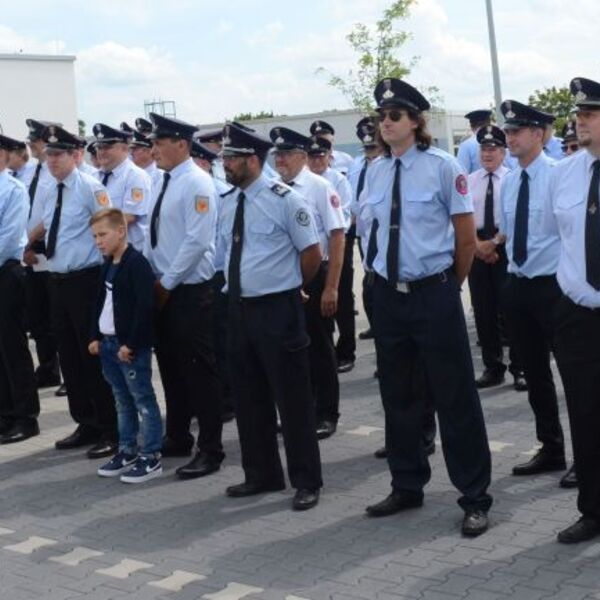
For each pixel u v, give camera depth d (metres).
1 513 5.67
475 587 4.18
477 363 8.95
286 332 5.28
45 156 6.71
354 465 6.11
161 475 6.16
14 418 7.42
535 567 4.34
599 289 4.31
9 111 27.42
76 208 6.55
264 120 25.02
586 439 4.50
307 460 5.37
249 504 5.50
